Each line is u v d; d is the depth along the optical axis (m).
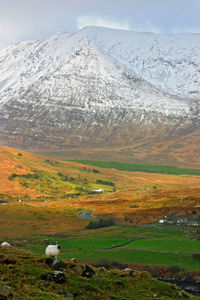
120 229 147.25
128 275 43.69
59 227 156.38
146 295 37.66
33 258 39.22
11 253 40.16
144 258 91.88
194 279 80.44
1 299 27.45
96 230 148.38
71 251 104.25
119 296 35.91
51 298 30.08
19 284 31.72
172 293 40.12
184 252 95.12
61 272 35.72
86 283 36.34
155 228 147.12
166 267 85.44
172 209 167.62
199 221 153.12
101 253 99.06
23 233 141.00
